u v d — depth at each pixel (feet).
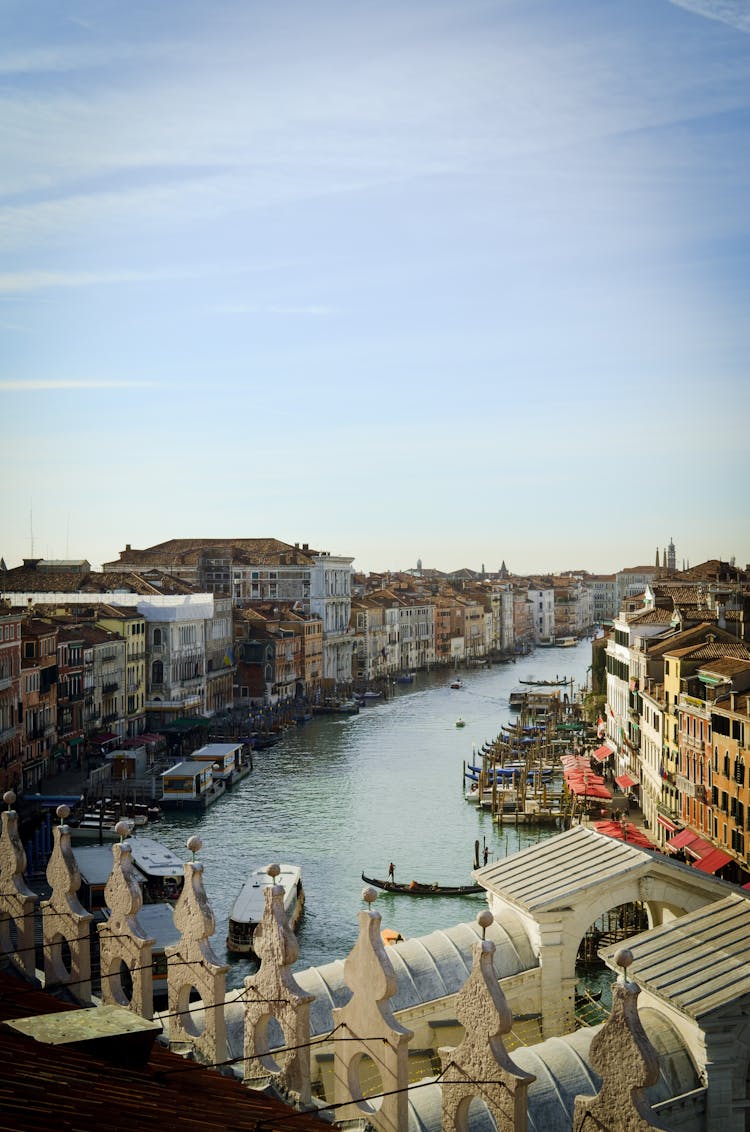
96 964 165.58
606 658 445.37
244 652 601.62
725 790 237.25
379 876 266.98
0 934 61.98
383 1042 45.06
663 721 292.81
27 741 364.99
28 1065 37.63
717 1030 64.08
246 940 212.02
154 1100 37.52
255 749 466.70
